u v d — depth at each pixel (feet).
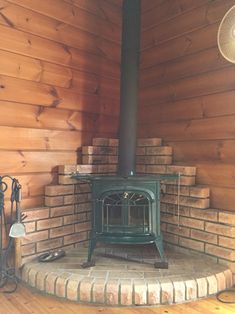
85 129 9.06
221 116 7.63
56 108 8.30
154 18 9.62
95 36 9.31
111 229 7.09
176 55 8.87
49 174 8.11
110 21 9.73
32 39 7.72
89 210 8.65
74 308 5.81
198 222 7.67
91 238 7.11
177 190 8.23
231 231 6.93
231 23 7.14
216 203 7.66
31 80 7.72
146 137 9.81
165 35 9.23
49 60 8.11
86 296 5.95
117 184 7.04
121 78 8.30
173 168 8.35
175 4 8.92
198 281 6.25
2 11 7.13
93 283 6.01
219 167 7.63
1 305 5.88
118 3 9.95
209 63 7.95
